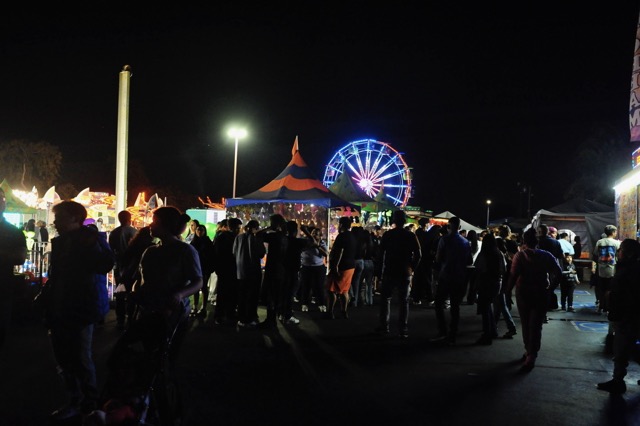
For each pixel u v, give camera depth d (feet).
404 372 22.20
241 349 25.85
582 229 78.23
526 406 18.15
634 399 19.10
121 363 12.34
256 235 32.14
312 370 22.24
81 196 68.59
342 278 34.83
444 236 28.81
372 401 18.40
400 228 29.73
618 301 19.76
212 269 32.30
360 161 103.81
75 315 16.01
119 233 29.78
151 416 13.35
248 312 31.58
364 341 28.30
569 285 42.75
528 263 23.75
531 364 23.15
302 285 38.14
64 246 16.26
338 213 59.72
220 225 35.47
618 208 38.93
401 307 29.48
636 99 28.86
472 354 25.77
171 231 15.33
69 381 16.52
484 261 28.40
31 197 63.82
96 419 10.77
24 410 17.07
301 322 33.71
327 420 16.58
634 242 19.98
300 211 53.06
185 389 19.38
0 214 17.39
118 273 29.84
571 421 16.84
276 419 16.61
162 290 14.82
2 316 17.42
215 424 16.11
